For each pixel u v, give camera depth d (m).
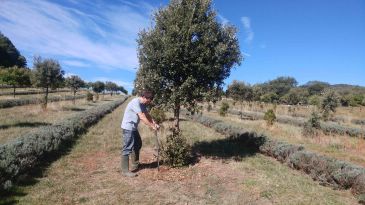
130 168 9.24
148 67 9.31
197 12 9.24
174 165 9.27
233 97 34.44
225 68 9.73
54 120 20.19
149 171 8.88
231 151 12.13
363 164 11.70
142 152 11.62
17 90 57.34
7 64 106.44
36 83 29.72
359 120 32.28
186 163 9.61
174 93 9.03
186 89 9.08
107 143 13.36
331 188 8.17
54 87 31.12
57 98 44.06
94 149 12.02
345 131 21.45
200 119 23.58
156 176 8.45
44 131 11.89
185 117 27.66
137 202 6.75
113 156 10.95
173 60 8.94
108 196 7.04
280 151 10.78
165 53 8.85
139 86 9.27
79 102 43.25
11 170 7.34
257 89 48.47
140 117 8.45
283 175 8.98
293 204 6.82
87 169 9.16
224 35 9.59
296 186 8.02
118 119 24.59
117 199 6.87
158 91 9.25
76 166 9.45
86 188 7.53
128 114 8.53
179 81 9.44
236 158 10.75
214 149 12.41
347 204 7.02
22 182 7.70
